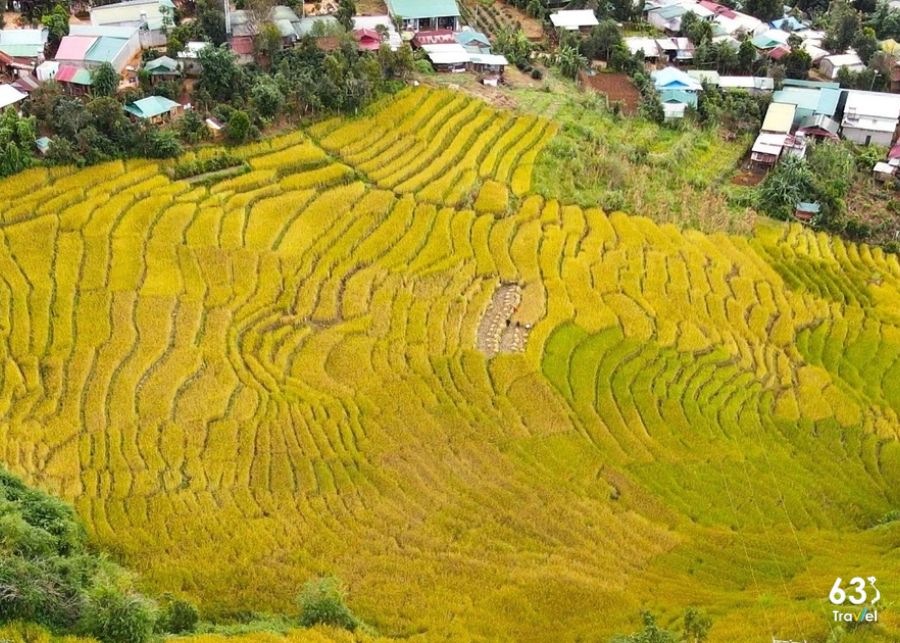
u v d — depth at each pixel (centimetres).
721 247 8356
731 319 7450
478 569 4916
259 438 5731
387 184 8238
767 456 6159
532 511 5428
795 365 7094
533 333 7012
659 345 7056
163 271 6869
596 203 8688
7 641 3603
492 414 6206
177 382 6022
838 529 5628
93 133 7500
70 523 4647
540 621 4569
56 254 6769
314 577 4741
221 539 4941
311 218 7688
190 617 4291
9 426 5491
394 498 5409
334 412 6022
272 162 8062
